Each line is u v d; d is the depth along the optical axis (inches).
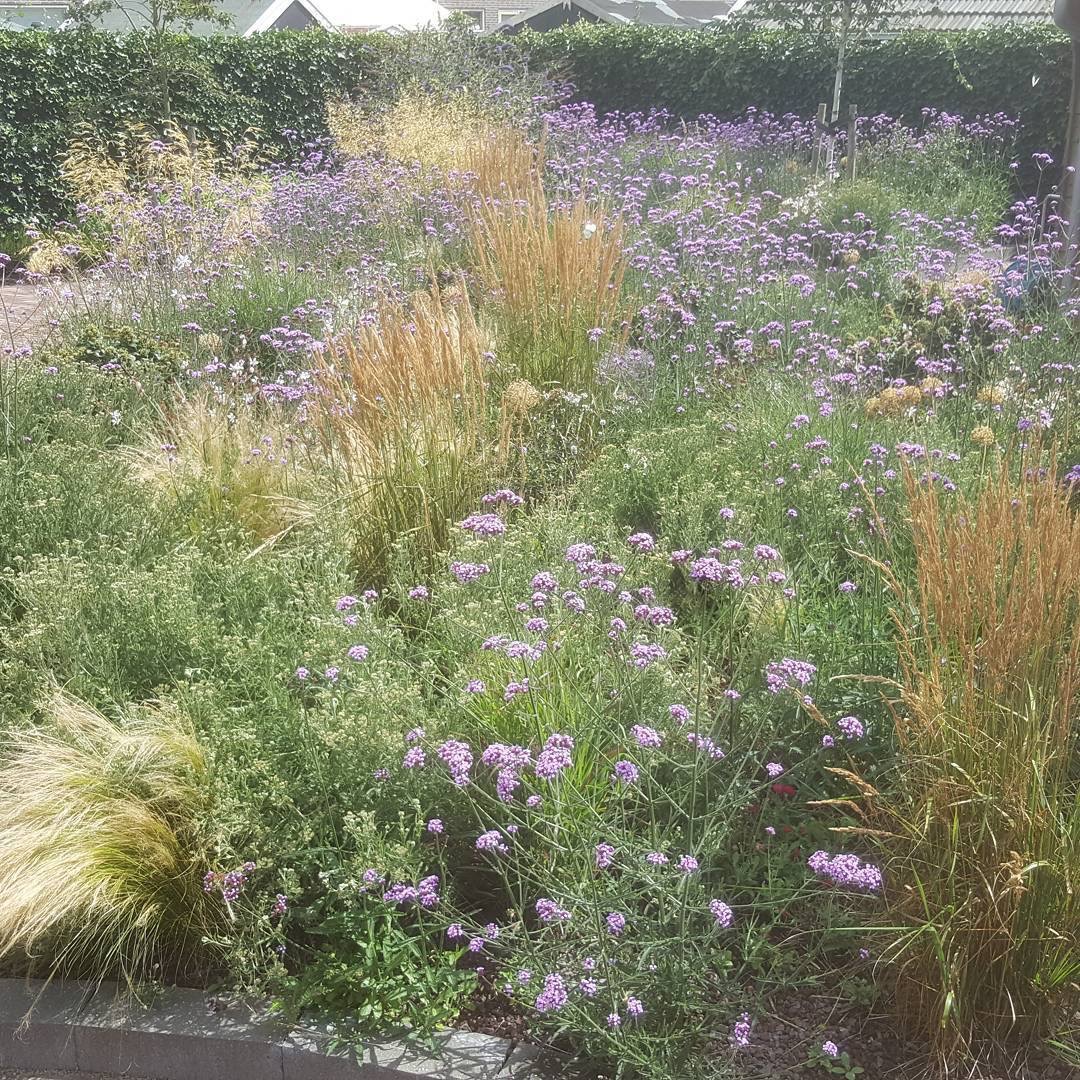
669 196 446.6
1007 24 687.7
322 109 708.0
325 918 126.9
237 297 327.3
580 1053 112.5
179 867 127.6
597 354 252.8
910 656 118.9
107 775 131.9
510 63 718.5
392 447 199.6
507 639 135.3
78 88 604.4
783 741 133.8
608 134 529.7
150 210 373.4
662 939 108.6
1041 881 104.7
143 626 157.3
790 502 192.2
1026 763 106.6
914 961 109.1
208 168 508.4
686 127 604.1
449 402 206.7
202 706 142.5
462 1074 111.7
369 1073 114.1
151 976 125.9
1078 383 222.5
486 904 130.3
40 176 588.4
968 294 272.8
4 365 247.1
